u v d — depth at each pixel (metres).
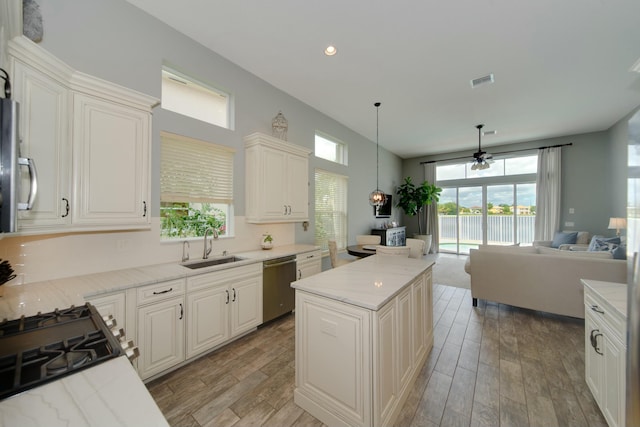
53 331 1.08
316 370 1.70
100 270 2.12
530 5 2.21
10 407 0.63
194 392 1.92
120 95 1.91
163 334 2.02
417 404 1.80
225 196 3.04
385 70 3.26
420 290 2.21
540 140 6.41
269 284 2.94
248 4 2.26
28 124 1.39
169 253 2.55
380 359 1.47
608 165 5.62
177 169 2.64
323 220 4.80
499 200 7.14
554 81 3.49
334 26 2.51
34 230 1.43
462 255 7.52
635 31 2.50
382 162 7.06
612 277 2.81
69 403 0.65
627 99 4.06
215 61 2.93
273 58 3.04
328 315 1.63
